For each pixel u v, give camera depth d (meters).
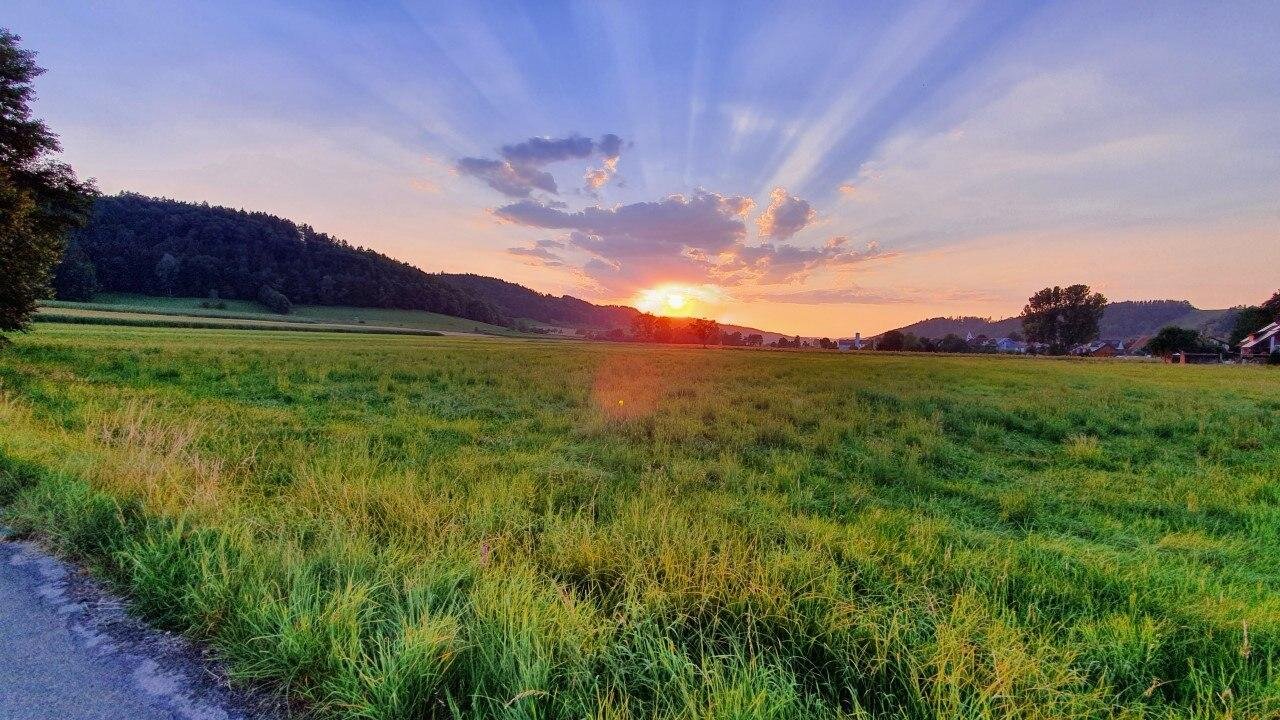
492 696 2.10
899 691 2.29
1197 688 2.29
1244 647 2.41
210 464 5.26
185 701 2.01
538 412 10.93
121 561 2.89
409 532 3.72
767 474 6.48
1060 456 8.23
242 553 2.95
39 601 2.63
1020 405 13.00
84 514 3.40
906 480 6.55
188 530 3.34
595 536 3.84
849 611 2.76
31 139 16.20
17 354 17.66
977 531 4.73
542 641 2.31
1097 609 3.10
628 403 12.34
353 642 2.18
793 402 12.76
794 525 4.32
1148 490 6.21
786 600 2.80
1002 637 2.51
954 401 13.85
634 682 2.21
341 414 9.84
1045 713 2.08
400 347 39.31
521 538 3.97
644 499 4.86
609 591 3.07
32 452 4.71
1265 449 8.55
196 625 2.44
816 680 2.40
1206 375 28.69
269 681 2.17
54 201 17.02
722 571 3.06
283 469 5.67
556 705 2.03
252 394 12.12
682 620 2.64
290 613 2.39
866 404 12.91
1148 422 10.61
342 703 2.00
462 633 2.42
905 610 2.83
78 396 9.18
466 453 6.92
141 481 4.05
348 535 3.43
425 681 2.07
